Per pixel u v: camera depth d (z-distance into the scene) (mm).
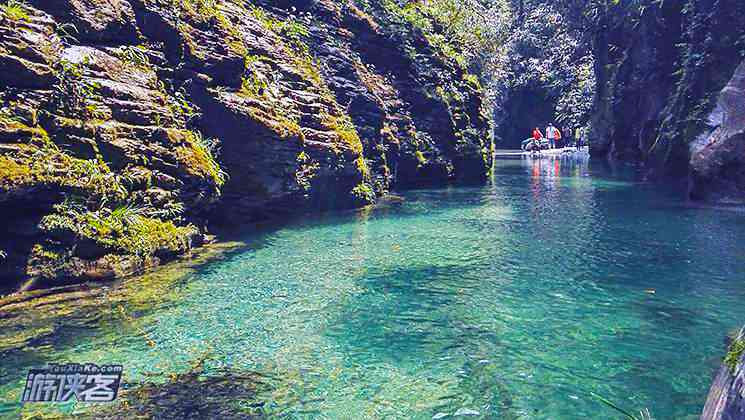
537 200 14344
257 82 10617
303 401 3990
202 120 9367
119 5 8148
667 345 4875
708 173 12844
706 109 16578
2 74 6176
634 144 25969
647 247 8555
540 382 4250
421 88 18125
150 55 8508
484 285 6707
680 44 19500
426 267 7551
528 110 47844
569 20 33812
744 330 3158
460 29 23781
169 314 5633
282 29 13094
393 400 4004
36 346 4785
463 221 11102
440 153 18531
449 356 4734
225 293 6312
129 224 7039
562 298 6191
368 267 7508
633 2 24938
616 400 3955
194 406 3904
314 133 11625
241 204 10211
